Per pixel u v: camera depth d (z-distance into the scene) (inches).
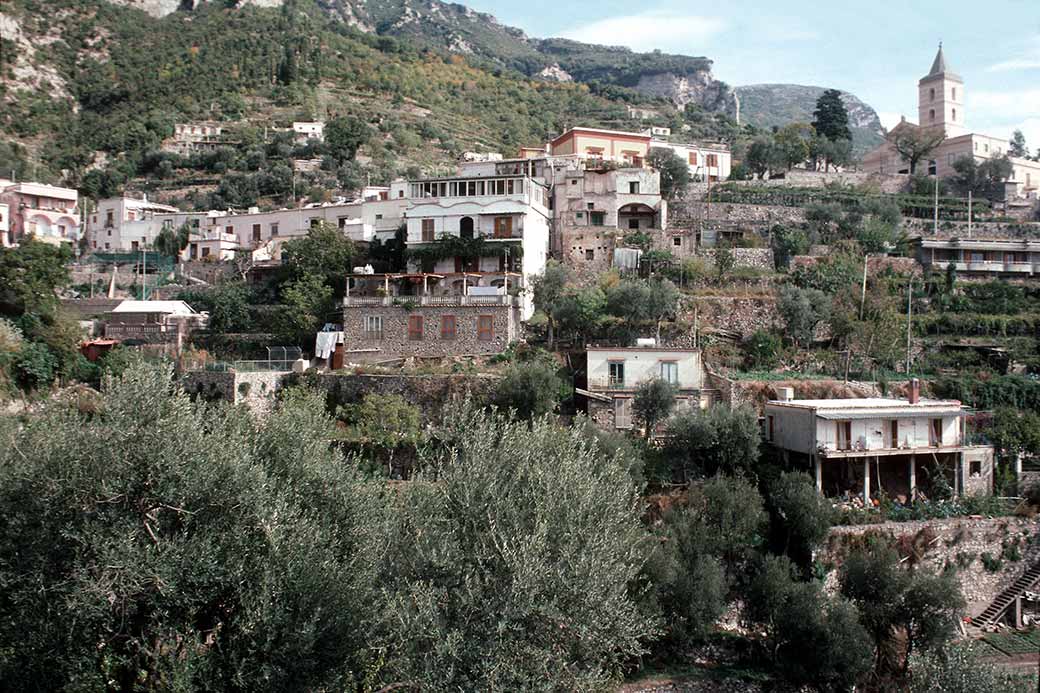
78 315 2945.4
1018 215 4190.5
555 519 1112.2
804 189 4035.4
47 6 7308.1
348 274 2773.1
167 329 2768.2
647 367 2234.3
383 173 5157.5
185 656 1012.5
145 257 3661.4
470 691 966.4
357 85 7081.7
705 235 3403.1
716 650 1612.9
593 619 1039.6
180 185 5068.9
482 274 2659.9
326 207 3560.5
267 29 7834.6
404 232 2992.1
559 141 4160.9
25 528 1029.8
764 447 2087.8
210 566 1022.4
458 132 6515.8
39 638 1001.5
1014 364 2618.1
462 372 2278.5
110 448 1058.1
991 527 1834.4
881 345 2598.4
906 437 1985.7
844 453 1909.4
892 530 1788.9
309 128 5802.2
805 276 2965.1
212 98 6382.9
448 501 1164.5
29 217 3991.1
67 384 2377.0
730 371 2470.5
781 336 2667.3
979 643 1643.7
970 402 2386.8
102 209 4099.4
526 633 1025.5
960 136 4968.0
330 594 1058.1
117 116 6008.9
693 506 1723.7
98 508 1050.7
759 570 1648.6
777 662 1553.9
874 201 3782.0
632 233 3117.6
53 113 6058.1
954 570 1669.5
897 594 1518.2
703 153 4677.7
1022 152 6053.2
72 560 1020.5
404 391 2222.0
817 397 2305.6
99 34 7204.7
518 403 2073.1
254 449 1190.9
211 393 2271.2
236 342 2743.6
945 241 3309.5
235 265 3427.7
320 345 2519.7
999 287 3041.3
